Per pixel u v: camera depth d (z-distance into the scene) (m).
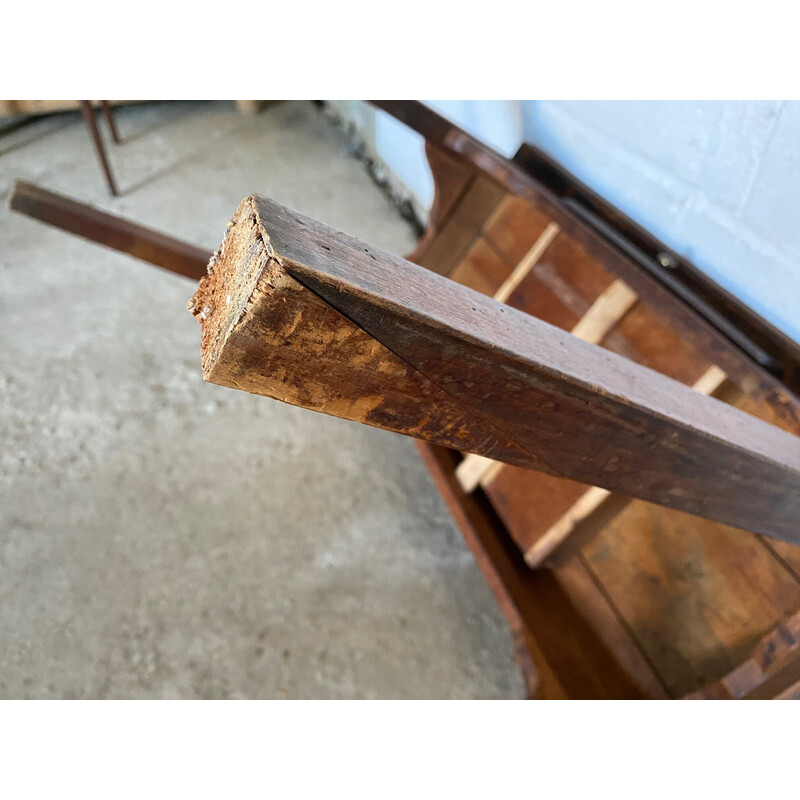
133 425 1.87
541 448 0.48
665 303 1.06
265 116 3.28
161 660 1.45
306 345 0.34
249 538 1.68
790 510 0.67
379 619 1.58
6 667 1.40
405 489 1.85
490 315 0.41
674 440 0.51
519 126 1.51
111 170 2.77
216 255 0.35
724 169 0.96
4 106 2.81
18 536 1.60
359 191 2.89
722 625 1.08
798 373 0.97
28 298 2.15
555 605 1.38
